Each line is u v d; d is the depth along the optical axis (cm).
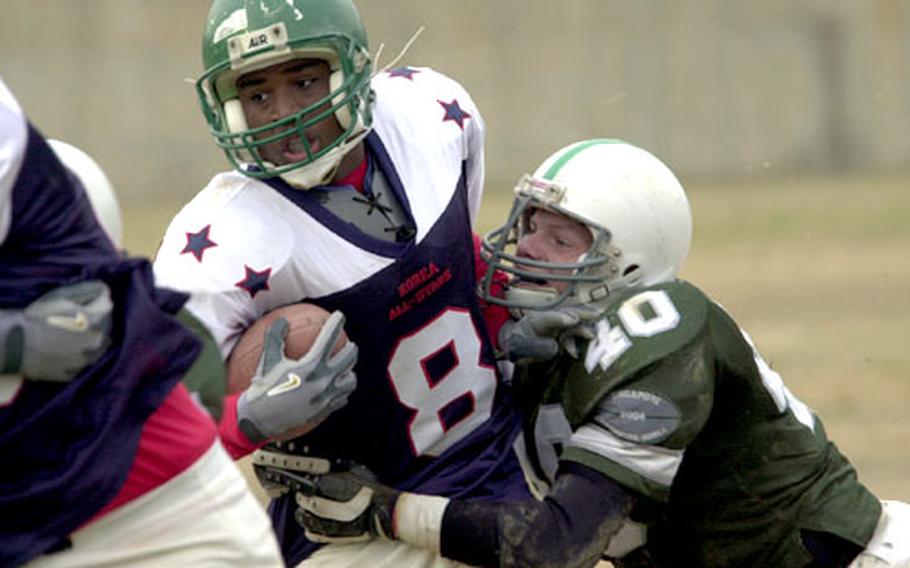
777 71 9362
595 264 1531
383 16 9112
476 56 9212
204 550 1234
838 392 3466
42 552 1176
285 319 1452
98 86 9069
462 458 1565
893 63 9356
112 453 1184
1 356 1145
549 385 1550
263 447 1556
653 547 1609
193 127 9062
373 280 1502
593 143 1586
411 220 1533
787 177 9125
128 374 1188
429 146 1586
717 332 1528
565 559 1445
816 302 4662
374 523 1498
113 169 9000
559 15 9281
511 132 9219
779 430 1553
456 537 1459
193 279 1459
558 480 1479
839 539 1562
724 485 1559
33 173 1170
